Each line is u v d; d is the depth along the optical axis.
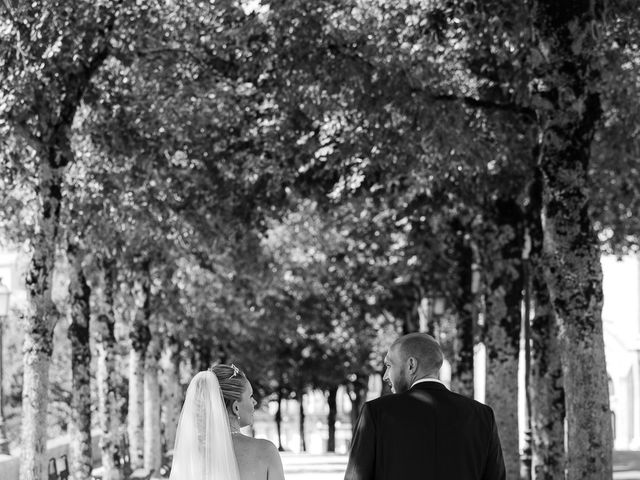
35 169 20.52
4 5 18.17
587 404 15.65
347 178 25.38
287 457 60.94
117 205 24.19
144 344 36.50
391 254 36.16
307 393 86.50
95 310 36.75
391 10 21.88
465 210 26.81
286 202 27.16
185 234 27.75
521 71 21.59
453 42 22.83
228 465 8.66
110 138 23.06
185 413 8.84
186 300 40.78
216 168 26.23
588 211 16.22
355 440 8.54
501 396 25.95
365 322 59.66
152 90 23.31
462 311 31.91
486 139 22.97
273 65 22.58
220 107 24.88
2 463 24.00
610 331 89.62
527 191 24.59
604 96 23.77
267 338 63.03
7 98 18.66
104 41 19.97
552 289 16.12
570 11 16.28
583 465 15.53
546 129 16.42
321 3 21.69
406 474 8.38
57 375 55.06
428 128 21.48
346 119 23.31
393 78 21.42
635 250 34.62
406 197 26.05
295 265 47.34
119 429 32.59
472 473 8.48
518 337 26.22
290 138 24.88
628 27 20.58
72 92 19.77
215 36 23.06
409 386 8.78
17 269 27.45
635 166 27.34
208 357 61.97
